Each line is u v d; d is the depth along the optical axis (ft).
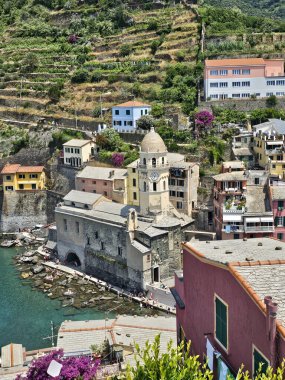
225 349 101.14
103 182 442.50
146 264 344.90
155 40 650.43
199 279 114.73
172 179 404.77
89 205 403.34
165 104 539.70
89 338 230.48
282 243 131.54
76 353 214.07
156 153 362.74
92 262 387.96
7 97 646.74
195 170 409.08
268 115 479.41
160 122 497.87
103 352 215.51
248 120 478.59
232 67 518.37
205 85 524.93
